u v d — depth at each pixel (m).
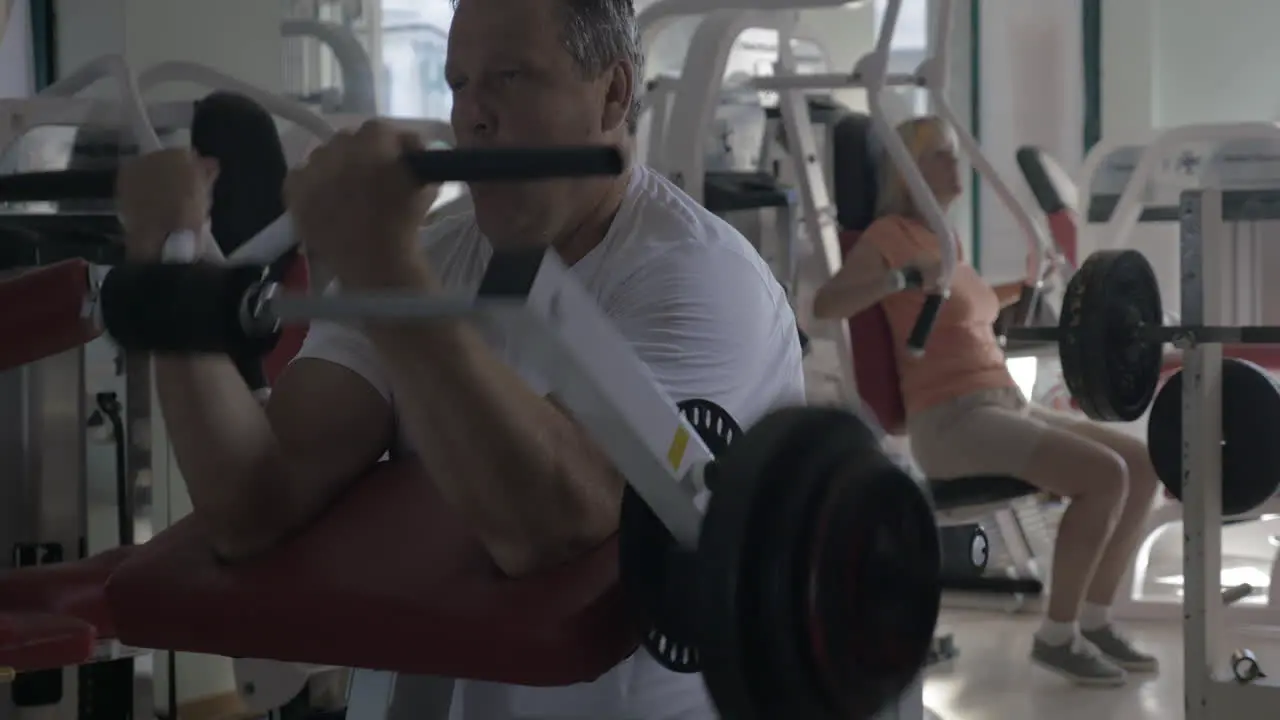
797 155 3.05
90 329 1.22
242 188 2.07
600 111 1.12
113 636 1.71
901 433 3.10
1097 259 2.29
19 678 1.88
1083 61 4.69
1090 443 2.91
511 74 1.07
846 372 2.99
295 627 0.97
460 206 1.92
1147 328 2.28
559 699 1.17
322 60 3.36
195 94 2.87
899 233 3.01
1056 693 2.90
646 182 1.18
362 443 1.14
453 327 0.84
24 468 1.95
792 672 0.80
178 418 0.99
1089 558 2.92
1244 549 4.04
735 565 0.79
